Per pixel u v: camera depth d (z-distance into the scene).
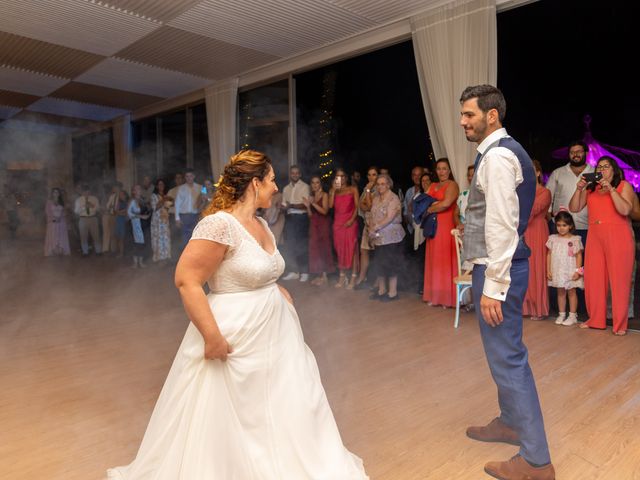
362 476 1.73
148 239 8.59
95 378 3.18
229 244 1.62
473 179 1.93
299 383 1.67
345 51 6.52
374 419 2.52
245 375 1.61
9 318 4.86
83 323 4.64
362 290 6.05
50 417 2.59
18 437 2.36
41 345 3.94
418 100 6.26
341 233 6.17
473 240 1.95
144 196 9.35
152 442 1.66
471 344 3.78
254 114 8.14
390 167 6.66
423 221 5.14
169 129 10.37
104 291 6.27
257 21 5.76
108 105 10.30
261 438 1.61
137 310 5.18
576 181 4.49
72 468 2.07
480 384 2.97
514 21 5.38
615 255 3.93
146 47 6.72
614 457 2.10
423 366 3.31
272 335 1.67
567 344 3.72
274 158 7.95
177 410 1.61
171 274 7.57
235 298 1.66
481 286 1.92
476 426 2.37
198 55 7.04
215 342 1.56
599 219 4.00
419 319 4.60
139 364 3.45
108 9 5.51
